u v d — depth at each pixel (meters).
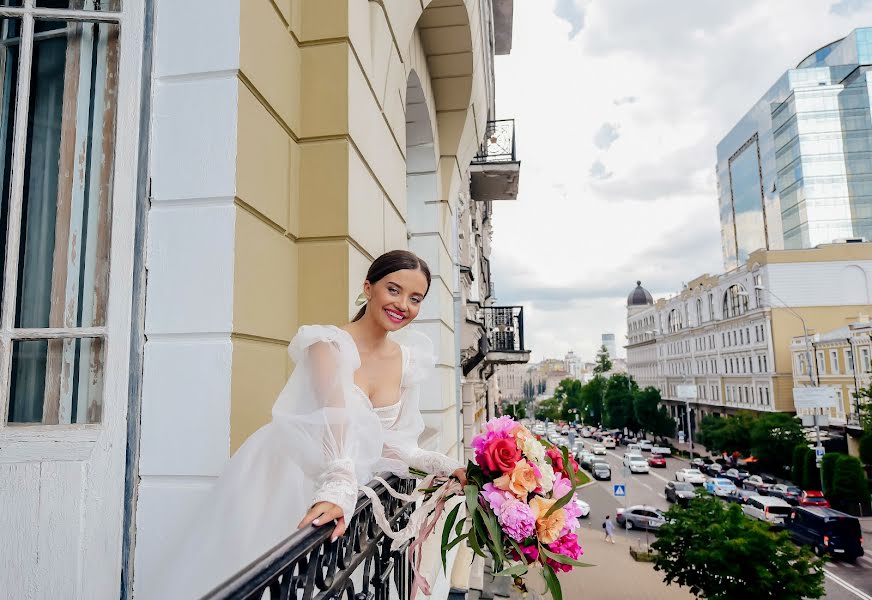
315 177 2.45
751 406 45.19
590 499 29.77
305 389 1.42
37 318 1.88
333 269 2.39
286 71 2.36
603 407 66.88
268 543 1.55
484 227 19.52
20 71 1.89
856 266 40.88
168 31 1.99
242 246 1.92
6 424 1.73
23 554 1.66
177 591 1.54
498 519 1.37
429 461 1.77
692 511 13.56
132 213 1.87
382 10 3.05
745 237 77.12
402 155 3.66
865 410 28.14
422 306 5.93
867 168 59.56
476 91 6.24
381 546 1.74
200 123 1.92
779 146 66.62
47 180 1.94
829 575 16.75
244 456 1.64
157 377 1.82
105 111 1.97
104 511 1.71
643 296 88.00
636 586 16.41
